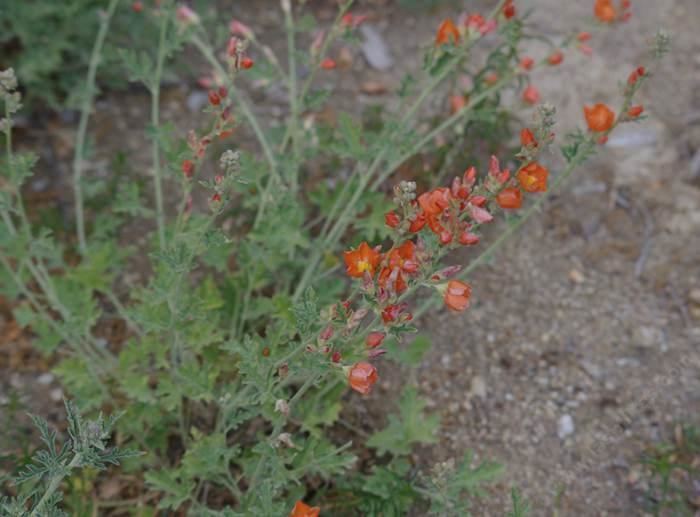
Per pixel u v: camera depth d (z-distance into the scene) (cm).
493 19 79
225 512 63
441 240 53
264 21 113
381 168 94
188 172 66
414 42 112
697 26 115
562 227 94
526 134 58
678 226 95
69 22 97
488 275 90
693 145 101
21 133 98
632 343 86
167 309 71
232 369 75
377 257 53
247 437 77
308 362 57
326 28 113
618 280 91
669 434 80
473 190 57
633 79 65
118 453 54
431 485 69
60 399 81
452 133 95
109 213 93
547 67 108
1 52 99
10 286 79
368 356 57
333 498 73
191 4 109
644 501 76
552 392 82
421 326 86
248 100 103
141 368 80
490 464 69
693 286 90
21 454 74
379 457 77
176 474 68
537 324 87
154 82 80
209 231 62
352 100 105
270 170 87
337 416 74
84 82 96
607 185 98
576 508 75
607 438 79
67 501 71
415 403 75
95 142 99
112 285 88
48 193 94
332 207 85
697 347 86
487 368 84
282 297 74
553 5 116
